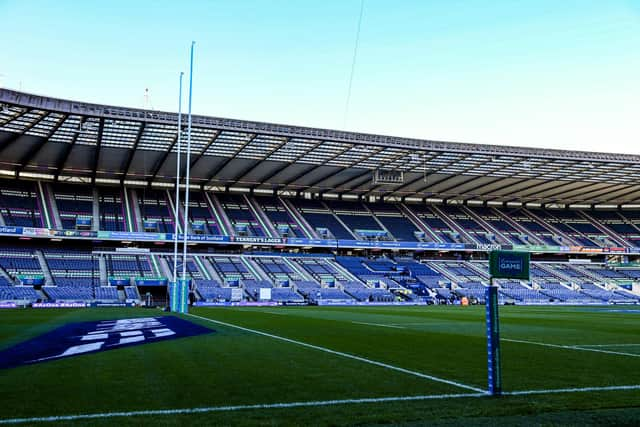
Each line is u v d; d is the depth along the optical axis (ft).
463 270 268.21
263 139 178.70
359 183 251.60
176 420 23.32
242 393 29.19
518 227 287.28
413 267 263.29
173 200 247.09
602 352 50.49
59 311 137.69
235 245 250.16
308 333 70.18
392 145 186.80
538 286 255.09
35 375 34.47
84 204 226.79
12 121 157.07
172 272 219.00
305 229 252.42
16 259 205.05
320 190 271.08
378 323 94.68
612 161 207.21
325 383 32.37
